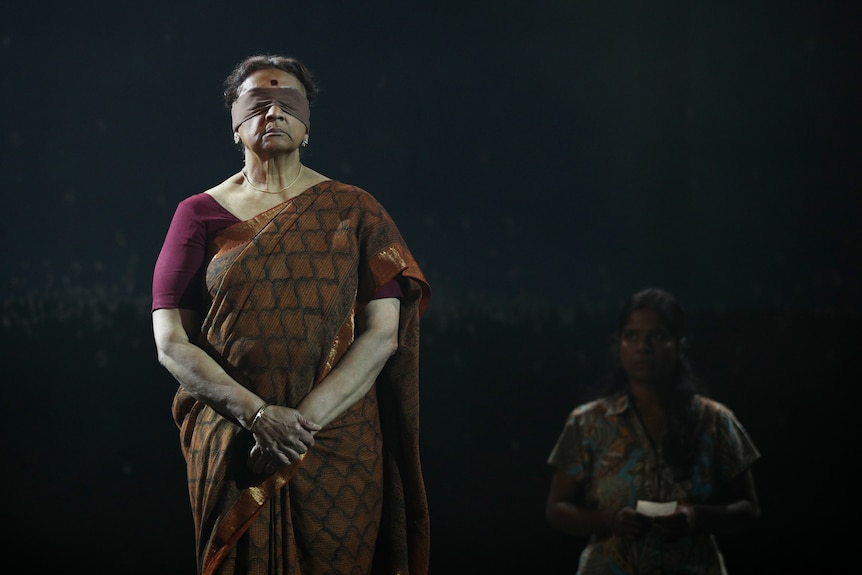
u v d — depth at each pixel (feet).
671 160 39.19
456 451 24.14
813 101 37.88
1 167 31.35
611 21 39.37
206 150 32.45
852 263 37.19
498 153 38.78
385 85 37.14
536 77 39.17
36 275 31.12
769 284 37.96
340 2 36.09
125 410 26.00
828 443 24.04
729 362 30.83
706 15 38.68
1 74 31.40
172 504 20.22
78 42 32.01
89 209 31.71
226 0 33.37
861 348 30.94
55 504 19.72
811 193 37.96
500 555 17.84
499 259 38.78
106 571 16.72
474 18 38.24
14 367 28.17
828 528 18.84
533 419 26.53
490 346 33.78
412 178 37.70
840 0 37.19
